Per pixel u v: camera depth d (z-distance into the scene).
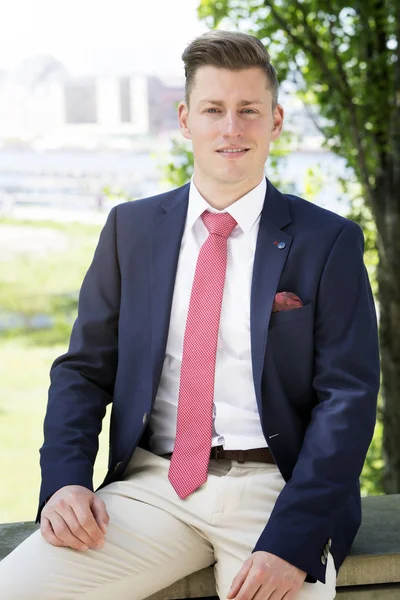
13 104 37.44
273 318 2.30
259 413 2.29
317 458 2.18
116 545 2.22
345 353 2.29
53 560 2.15
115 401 2.45
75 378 2.47
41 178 36.28
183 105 2.55
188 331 2.34
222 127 2.35
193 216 2.43
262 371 2.29
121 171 35.56
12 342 31.09
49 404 2.43
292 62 6.56
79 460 2.30
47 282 34.47
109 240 2.51
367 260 7.24
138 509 2.31
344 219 2.42
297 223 2.40
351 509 2.39
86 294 2.53
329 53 6.39
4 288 33.66
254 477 2.31
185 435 2.33
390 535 2.57
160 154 7.28
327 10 6.05
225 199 2.40
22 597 2.10
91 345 2.51
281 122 2.56
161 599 2.40
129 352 2.44
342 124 6.42
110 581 2.21
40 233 35.72
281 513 2.14
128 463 2.44
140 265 2.46
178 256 2.43
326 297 2.31
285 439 2.32
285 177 7.31
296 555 2.09
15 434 21.12
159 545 2.26
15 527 2.72
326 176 7.21
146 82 35.94
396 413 6.72
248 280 2.37
